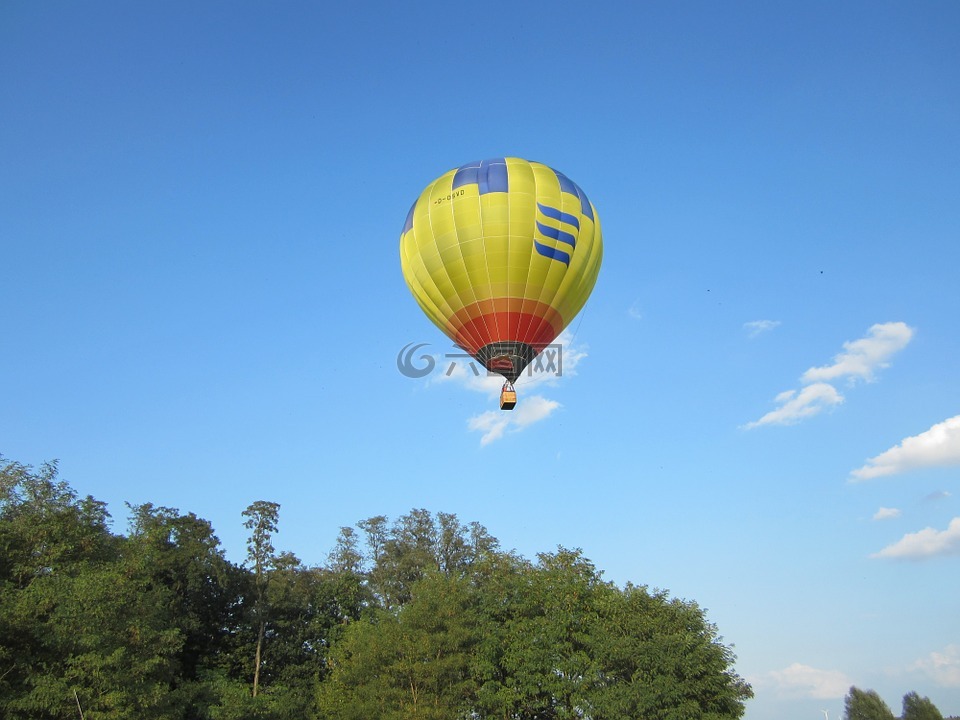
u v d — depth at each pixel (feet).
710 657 124.77
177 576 186.39
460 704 132.05
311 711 168.04
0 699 103.30
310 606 208.64
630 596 135.64
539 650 129.59
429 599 139.23
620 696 118.83
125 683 111.86
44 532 136.05
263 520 203.31
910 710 272.92
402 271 122.83
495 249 112.47
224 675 183.42
